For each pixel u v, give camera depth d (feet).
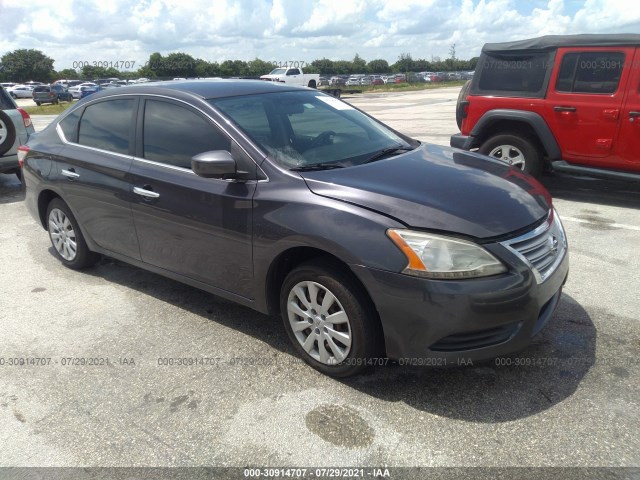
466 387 9.71
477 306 8.48
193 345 11.60
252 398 9.70
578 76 20.21
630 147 19.48
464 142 23.67
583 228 18.35
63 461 8.41
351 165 11.02
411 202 9.22
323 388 9.89
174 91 12.53
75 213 14.80
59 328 12.62
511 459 8.02
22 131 26.02
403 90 153.79
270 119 11.96
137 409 9.57
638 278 14.12
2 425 9.32
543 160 22.33
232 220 10.69
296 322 10.43
